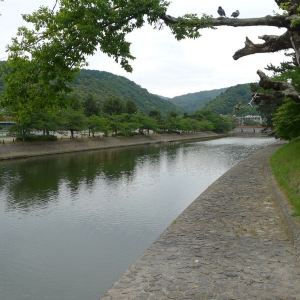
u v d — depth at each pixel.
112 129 68.38
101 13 6.42
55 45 6.41
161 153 50.78
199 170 33.91
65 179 28.38
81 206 19.69
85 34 6.34
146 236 14.62
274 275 6.35
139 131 76.88
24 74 6.48
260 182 16.00
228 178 17.50
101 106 86.38
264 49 8.34
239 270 6.61
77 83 117.56
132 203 20.44
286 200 10.98
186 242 8.27
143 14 6.74
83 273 11.22
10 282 10.68
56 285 10.47
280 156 21.70
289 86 8.23
